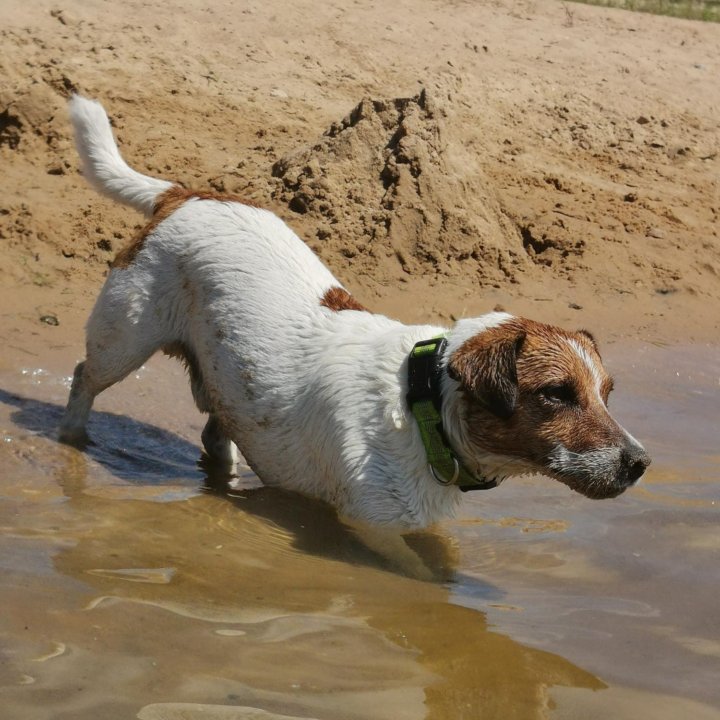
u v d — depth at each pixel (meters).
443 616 1.17
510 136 2.81
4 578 1.14
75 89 2.42
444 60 3.19
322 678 1.04
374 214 2.14
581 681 1.07
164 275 1.45
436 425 1.27
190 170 2.25
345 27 3.24
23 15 2.80
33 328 1.79
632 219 2.46
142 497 1.38
